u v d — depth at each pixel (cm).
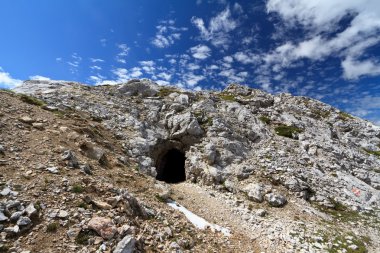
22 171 1320
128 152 2575
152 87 4434
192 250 1355
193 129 3312
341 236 2005
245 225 1969
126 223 1244
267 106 5584
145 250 1175
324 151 3666
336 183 2983
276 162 3053
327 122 5588
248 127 3816
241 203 2345
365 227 2275
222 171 2817
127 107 3528
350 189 2938
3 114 1875
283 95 6694
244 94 6181
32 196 1169
